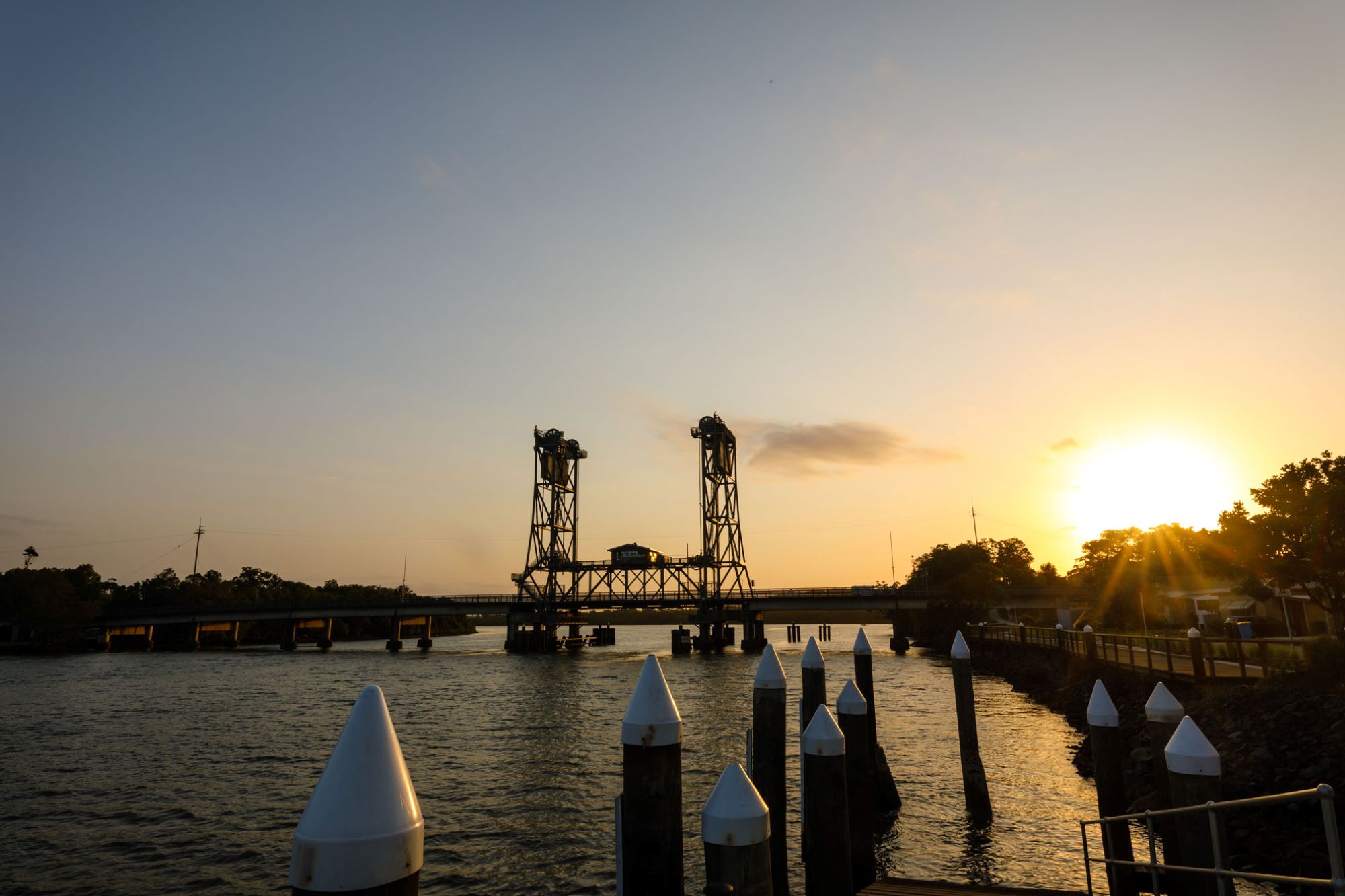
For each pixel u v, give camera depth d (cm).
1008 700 4575
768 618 19912
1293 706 1906
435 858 1962
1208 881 848
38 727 4272
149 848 2070
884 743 3198
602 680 7081
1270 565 2820
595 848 2025
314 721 4488
